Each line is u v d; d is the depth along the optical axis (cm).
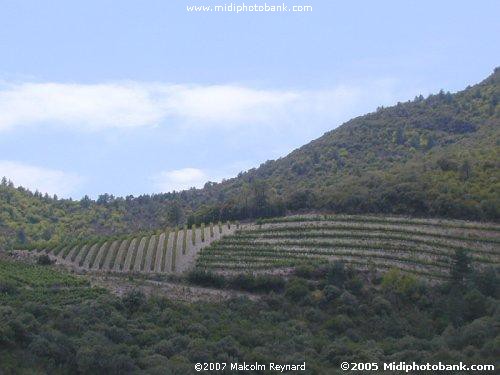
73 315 6719
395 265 9712
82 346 5841
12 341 5775
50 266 9931
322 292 8675
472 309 7981
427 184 11888
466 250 10069
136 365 5784
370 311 8162
